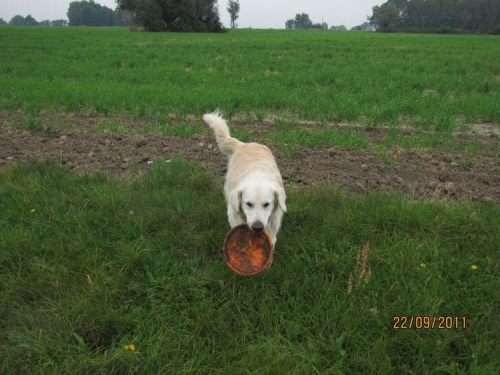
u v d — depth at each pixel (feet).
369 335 4.69
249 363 4.29
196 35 78.18
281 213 6.39
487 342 4.50
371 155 10.32
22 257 5.90
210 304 5.13
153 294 5.25
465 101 15.26
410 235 6.73
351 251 6.16
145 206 7.55
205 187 8.39
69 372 4.13
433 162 9.83
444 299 5.18
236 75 21.79
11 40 53.62
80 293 5.24
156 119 13.57
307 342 4.66
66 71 23.20
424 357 4.41
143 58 31.53
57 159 9.80
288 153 10.21
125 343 4.54
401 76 21.27
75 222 6.88
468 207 7.27
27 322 4.86
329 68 24.54
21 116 13.43
